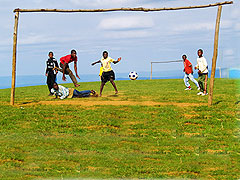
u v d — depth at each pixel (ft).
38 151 47.44
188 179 38.83
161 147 49.96
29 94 106.83
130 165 43.11
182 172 41.24
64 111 69.51
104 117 64.64
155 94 99.66
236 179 38.88
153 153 47.65
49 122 61.62
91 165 42.88
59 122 61.46
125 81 183.62
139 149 49.03
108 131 57.00
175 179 38.78
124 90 118.32
